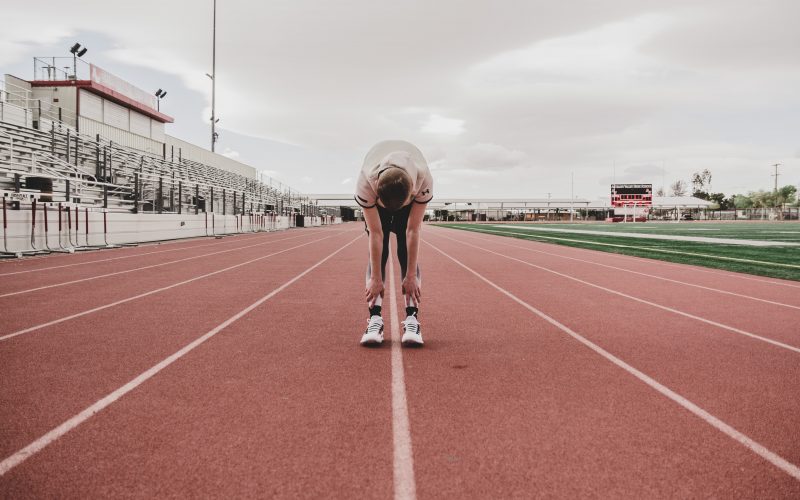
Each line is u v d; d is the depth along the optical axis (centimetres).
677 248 1594
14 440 214
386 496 171
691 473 190
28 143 1670
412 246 356
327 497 171
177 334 412
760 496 174
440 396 271
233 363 329
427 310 535
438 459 199
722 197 11506
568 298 621
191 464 194
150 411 247
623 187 6369
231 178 3956
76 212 1280
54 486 177
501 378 303
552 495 173
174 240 1906
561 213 9394
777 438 221
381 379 299
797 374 315
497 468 192
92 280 750
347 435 221
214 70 3741
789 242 1897
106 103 2459
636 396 273
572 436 222
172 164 2805
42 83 2233
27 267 914
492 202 8888
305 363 331
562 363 336
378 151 323
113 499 169
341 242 1877
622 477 186
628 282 778
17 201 1141
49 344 376
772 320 489
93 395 269
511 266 1030
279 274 848
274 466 192
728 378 306
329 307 542
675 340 403
